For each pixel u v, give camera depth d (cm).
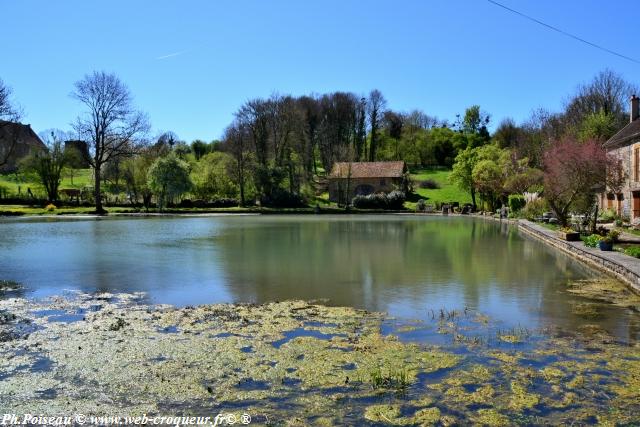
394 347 774
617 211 3297
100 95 5234
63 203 5628
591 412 569
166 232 2911
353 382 643
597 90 5525
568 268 1573
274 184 6531
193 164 7250
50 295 1147
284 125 7219
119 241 2358
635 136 2930
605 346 791
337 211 6072
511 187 3853
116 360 711
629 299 1127
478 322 928
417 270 1516
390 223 4006
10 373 664
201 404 583
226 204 6288
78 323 900
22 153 8475
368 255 1862
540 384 642
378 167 7550
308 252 1942
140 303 1069
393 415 559
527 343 803
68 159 5972
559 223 3039
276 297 1132
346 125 9475
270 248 2083
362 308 1030
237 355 732
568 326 905
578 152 2673
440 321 932
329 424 539
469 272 1485
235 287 1245
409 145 10431
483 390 622
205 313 977
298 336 830
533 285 1286
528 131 6781
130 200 6069
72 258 1753
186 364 697
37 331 848
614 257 1513
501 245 2267
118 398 596
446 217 5222
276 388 624
